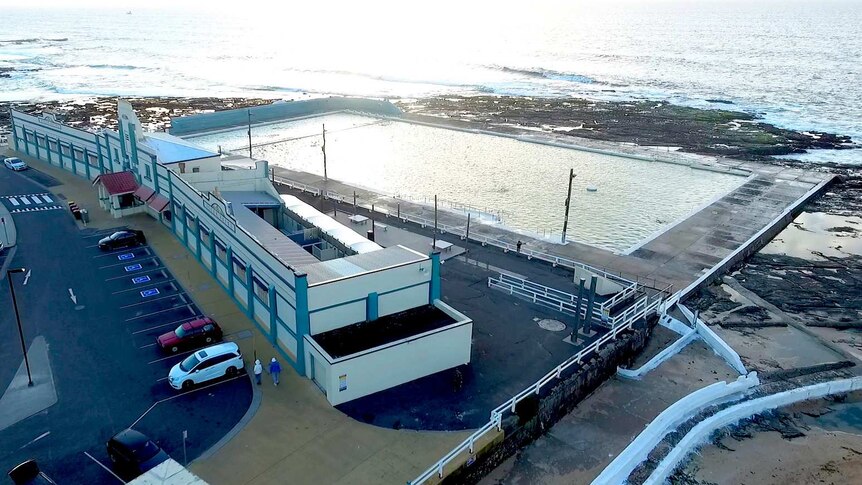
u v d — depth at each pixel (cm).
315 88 17888
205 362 3262
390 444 2858
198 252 4856
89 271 4700
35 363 3459
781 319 4678
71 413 3036
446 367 3478
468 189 7756
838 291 5178
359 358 3108
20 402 3106
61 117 12062
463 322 3466
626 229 6378
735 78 19550
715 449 3241
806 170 8656
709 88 17462
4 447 2789
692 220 6512
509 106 14138
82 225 5694
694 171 8719
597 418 3381
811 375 3956
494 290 4544
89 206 6250
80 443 2827
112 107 13488
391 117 12456
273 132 11025
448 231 5856
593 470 2981
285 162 8975
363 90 17438
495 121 12294
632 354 3941
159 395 3189
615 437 3228
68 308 4109
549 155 9644
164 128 11262
